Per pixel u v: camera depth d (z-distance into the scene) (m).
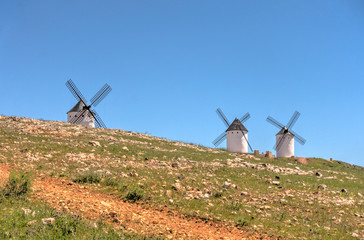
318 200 20.06
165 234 12.04
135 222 12.90
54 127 37.44
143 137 44.78
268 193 21.23
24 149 23.78
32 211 11.88
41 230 10.33
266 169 31.06
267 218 15.84
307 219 16.16
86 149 27.66
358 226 15.33
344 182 28.59
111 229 11.45
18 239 9.56
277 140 63.75
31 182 16.39
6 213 11.45
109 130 45.19
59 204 13.51
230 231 13.61
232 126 60.91
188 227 13.37
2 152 22.41
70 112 55.84
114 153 28.47
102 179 18.81
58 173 19.28
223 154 40.69
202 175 24.44
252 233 13.53
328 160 56.75
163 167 25.59
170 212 15.08
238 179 24.75
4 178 16.09
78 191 16.33
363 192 24.11
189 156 33.44
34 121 39.97
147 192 17.62
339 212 17.50
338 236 13.81
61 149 25.94
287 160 51.19
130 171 22.16
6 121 37.03
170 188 19.23
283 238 13.23
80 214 12.59
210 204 17.09
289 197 20.41
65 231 10.55
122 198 16.17
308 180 27.30
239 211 16.50
